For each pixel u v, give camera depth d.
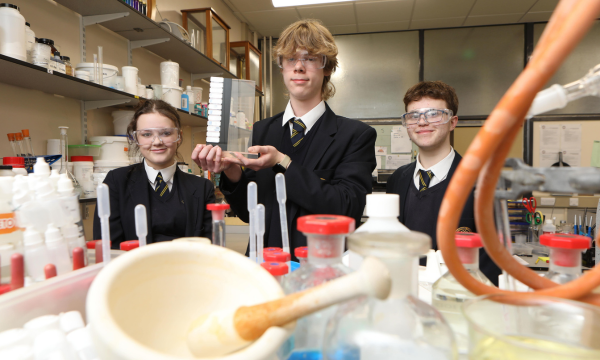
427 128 1.40
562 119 3.94
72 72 1.68
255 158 1.10
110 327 0.28
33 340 0.43
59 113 1.91
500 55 4.13
